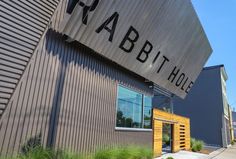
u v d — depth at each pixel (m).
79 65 9.20
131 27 10.87
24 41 6.62
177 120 19.66
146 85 14.73
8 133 6.32
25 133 6.80
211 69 35.88
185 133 21.52
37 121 7.21
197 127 34.72
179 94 19.92
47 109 7.60
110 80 11.13
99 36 9.60
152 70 14.24
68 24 8.24
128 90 12.66
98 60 10.43
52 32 7.94
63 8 8.06
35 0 6.83
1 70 6.07
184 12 13.58
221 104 33.81
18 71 6.55
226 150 26.80
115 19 9.86
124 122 12.07
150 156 12.14
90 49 9.91
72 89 8.71
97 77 10.20
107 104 10.75
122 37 10.74
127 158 9.95
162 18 12.28
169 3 12.09
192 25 15.16
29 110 6.96
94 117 9.80
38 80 7.30
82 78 9.29
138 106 13.59
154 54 13.50
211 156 18.78
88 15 8.74
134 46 11.71
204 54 19.39
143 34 11.75
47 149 7.22
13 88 6.44
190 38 15.93
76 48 9.16
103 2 8.95
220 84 34.53
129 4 9.95
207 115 34.44
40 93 7.38
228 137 39.88
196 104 35.66
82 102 9.18
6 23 6.09
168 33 13.48
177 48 15.38
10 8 6.16
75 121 8.75
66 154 7.72
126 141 12.02
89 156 9.06
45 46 7.63
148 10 11.15
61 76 8.26
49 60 7.78
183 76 18.56
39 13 7.00
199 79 36.50
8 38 6.16
